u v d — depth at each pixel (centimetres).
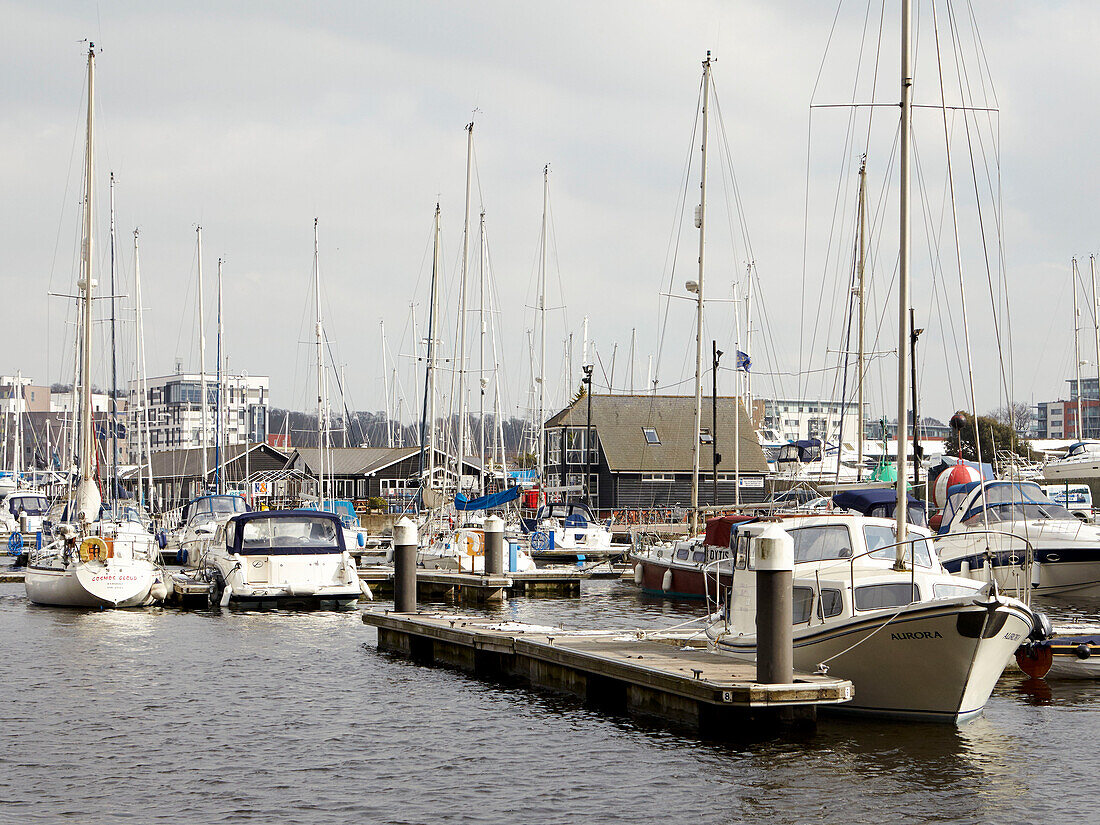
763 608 1532
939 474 3966
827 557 1817
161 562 3350
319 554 3102
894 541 1836
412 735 1616
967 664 1543
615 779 1388
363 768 1444
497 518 3566
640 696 1747
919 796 1322
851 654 1616
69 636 2584
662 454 7206
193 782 1380
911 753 1491
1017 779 1385
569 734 1614
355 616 2977
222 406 6844
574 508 5338
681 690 1591
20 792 1336
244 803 1299
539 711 1775
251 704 1827
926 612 1538
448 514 4609
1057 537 3027
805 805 1291
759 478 7056
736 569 1895
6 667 2161
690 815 1259
